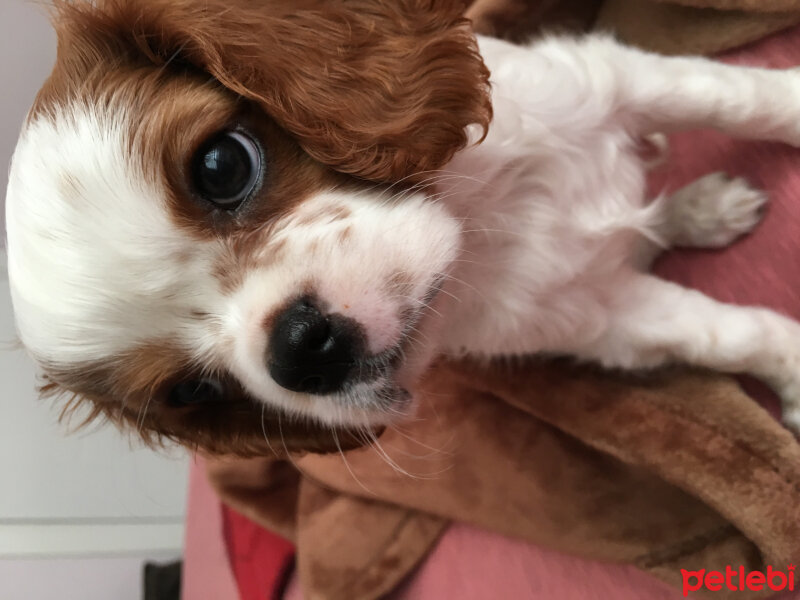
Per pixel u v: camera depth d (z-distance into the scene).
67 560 0.45
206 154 0.15
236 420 0.21
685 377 0.23
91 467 0.45
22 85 0.36
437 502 0.28
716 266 0.23
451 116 0.16
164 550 0.47
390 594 0.31
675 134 0.24
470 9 0.29
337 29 0.15
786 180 0.21
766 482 0.21
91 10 0.16
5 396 0.44
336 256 0.15
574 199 0.19
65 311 0.16
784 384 0.21
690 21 0.24
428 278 0.15
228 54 0.15
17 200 0.16
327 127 0.15
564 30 0.27
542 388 0.25
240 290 0.15
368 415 0.16
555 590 0.26
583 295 0.20
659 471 0.22
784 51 0.23
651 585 0.24
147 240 0.15
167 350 0.16
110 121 0.15
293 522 0.34
